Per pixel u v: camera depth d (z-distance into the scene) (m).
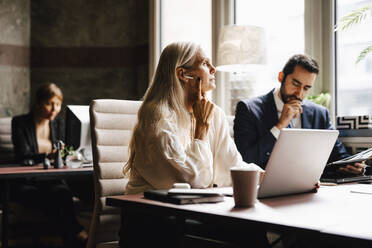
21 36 5.20
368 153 1.99
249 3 3.93
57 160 2.90
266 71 3.74
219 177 1.93
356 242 0.79
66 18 5.25
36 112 3.76
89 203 2.59
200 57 1.82
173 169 1.56
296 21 3.53
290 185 1.38
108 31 5.16
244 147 2.56
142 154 1.67
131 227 1.41
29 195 3.11
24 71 5.23
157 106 1.71
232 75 3.77
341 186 1.69
